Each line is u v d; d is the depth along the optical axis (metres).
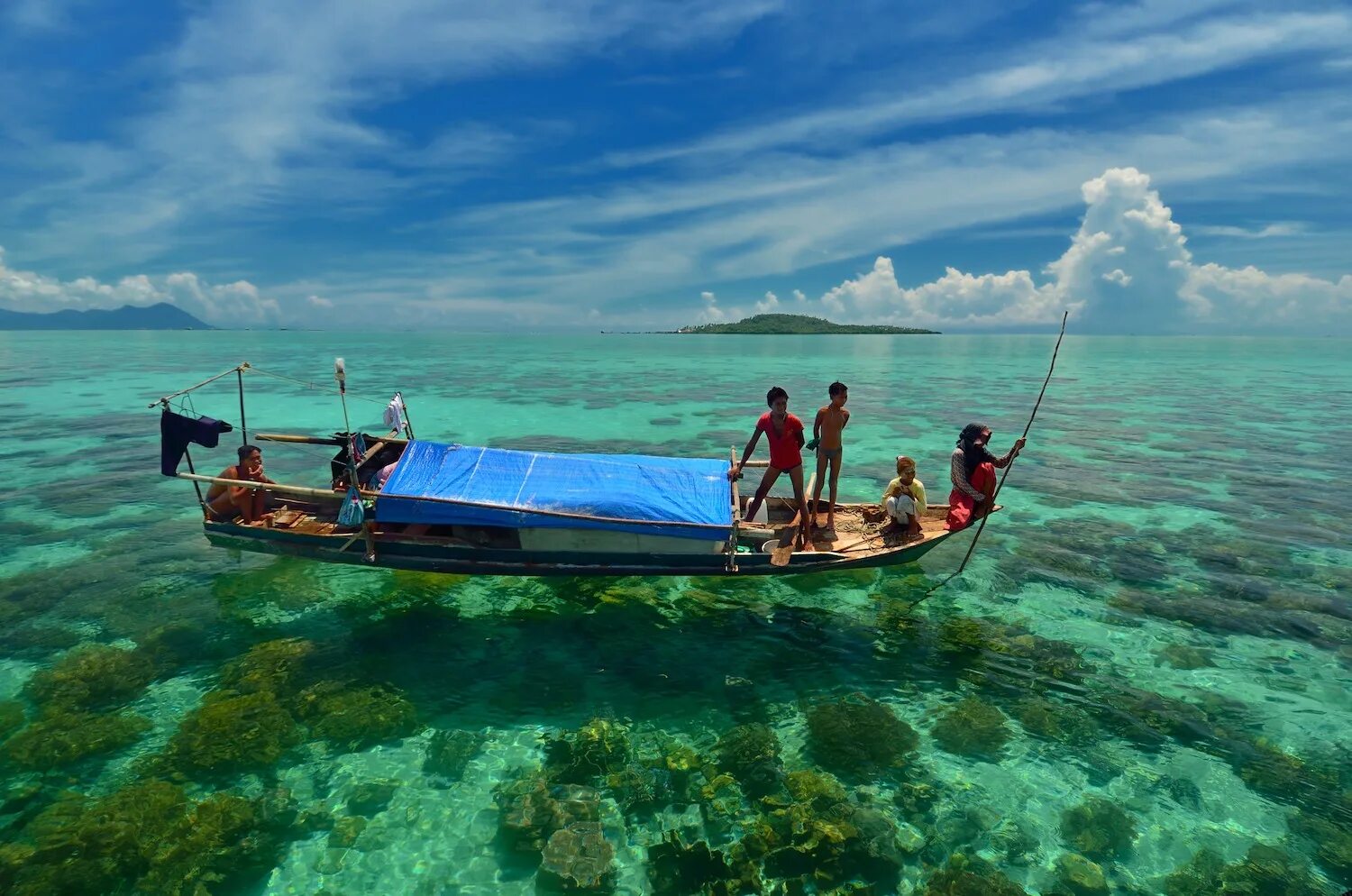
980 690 7.93
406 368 55.50
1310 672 8.23
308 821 5.91
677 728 7.27
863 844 5.71
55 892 5.06
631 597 10.31
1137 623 9.52
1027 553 12.10
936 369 59.69
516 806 6.13
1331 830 5.82
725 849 5.68
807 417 28.58
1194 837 5.80
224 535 9.86
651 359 73.56
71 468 17.69
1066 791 6.34
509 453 9.84
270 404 31.52
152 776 6.33
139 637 8.84
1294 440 23.25
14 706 7.35
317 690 7.72
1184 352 104.31
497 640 9.03
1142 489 16.58
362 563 9.62
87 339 131.75
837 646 8.95
